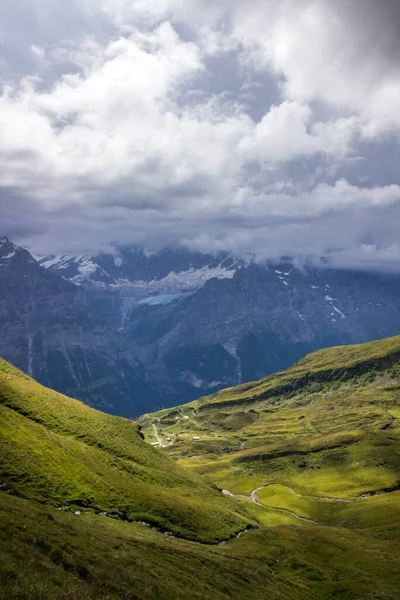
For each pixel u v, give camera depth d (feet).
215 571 289.53
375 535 584.40
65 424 556.51
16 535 175.52
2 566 138.72
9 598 122.83
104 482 421.59
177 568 255.70
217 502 570.87
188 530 415.03
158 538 352.69
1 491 320.50
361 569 411.13
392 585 373.81
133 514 390.83
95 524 327.47
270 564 398.01
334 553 460.55
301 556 435.53
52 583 144.15
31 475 360.07
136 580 187.52
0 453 364.99
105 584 167.32
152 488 485.97
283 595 304.71
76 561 175.22
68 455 434.30
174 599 189.57
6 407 501.15
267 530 520.83
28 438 418.10
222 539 433.89
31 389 621.31
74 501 360.69
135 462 563.07
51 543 182.39
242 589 279.28
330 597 346.95
